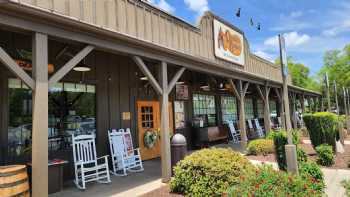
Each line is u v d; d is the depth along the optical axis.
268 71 12.97
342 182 3.29
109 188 4.82
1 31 4.56
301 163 4.07
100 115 6.19
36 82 3.17
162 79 5.23
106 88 6.40
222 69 7.39
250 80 9.14
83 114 5.89
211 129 9.54
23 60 4.50
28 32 3.24
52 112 5.33
